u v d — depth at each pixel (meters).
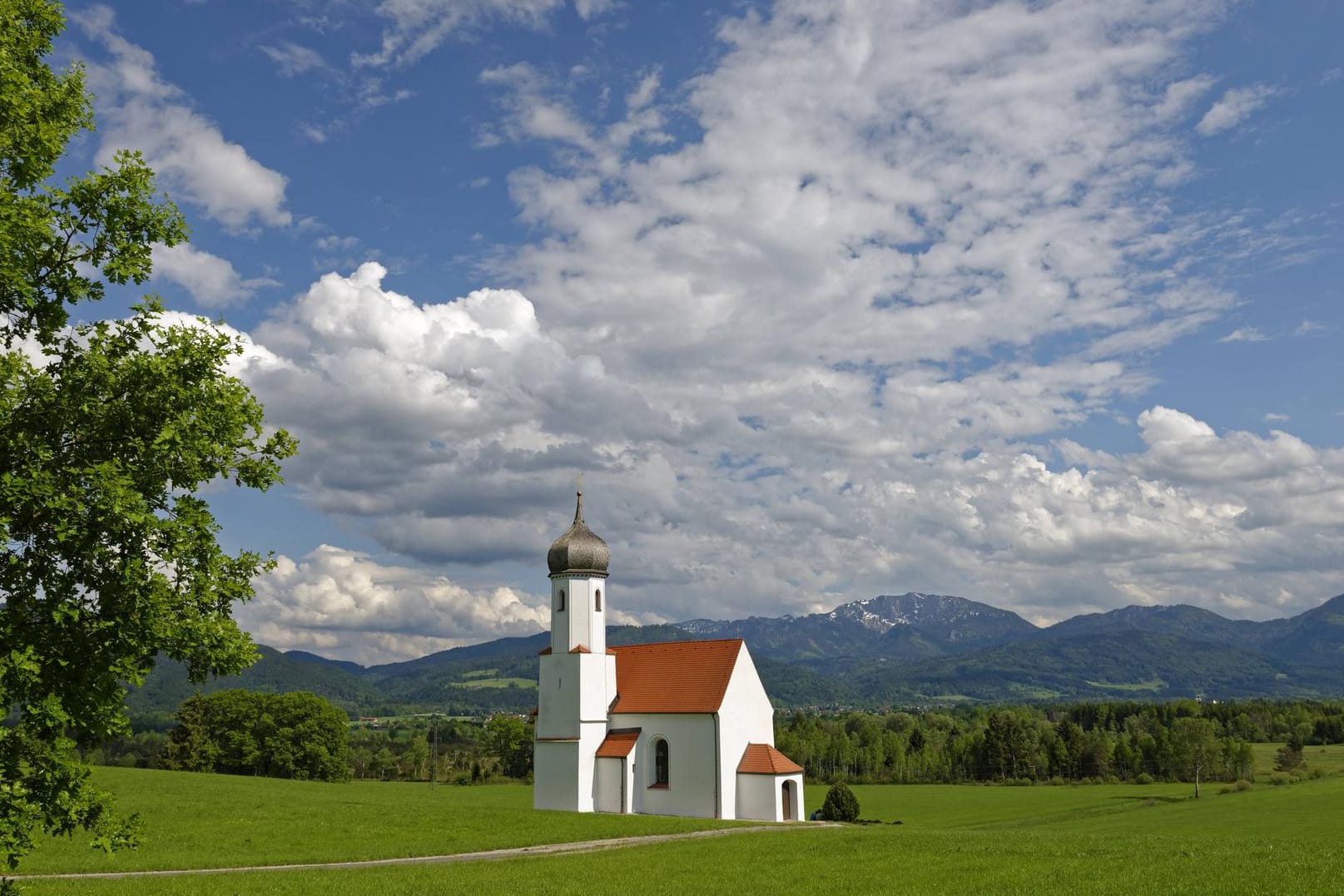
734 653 71.44
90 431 23.22
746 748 70.38
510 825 57.59
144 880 37.69
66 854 45.16
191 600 23.25
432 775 160.75
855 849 45.16
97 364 22.92
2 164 23.58
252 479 25.42
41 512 21.95
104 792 22.34
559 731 71.69
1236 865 36.22
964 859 40.75
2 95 22.86
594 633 73.12
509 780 149.25
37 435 22.36
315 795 80.06
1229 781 151.62
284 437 26.08
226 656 23.45
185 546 23.00
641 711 71.62
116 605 22.14
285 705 134.75
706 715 68.88
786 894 33.53
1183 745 158.88
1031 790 145.88
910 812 112.75
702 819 62.62
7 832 19.91
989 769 177.50
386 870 40.84
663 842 50.78
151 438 23.23
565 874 38.56
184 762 132.50
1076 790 145.00
